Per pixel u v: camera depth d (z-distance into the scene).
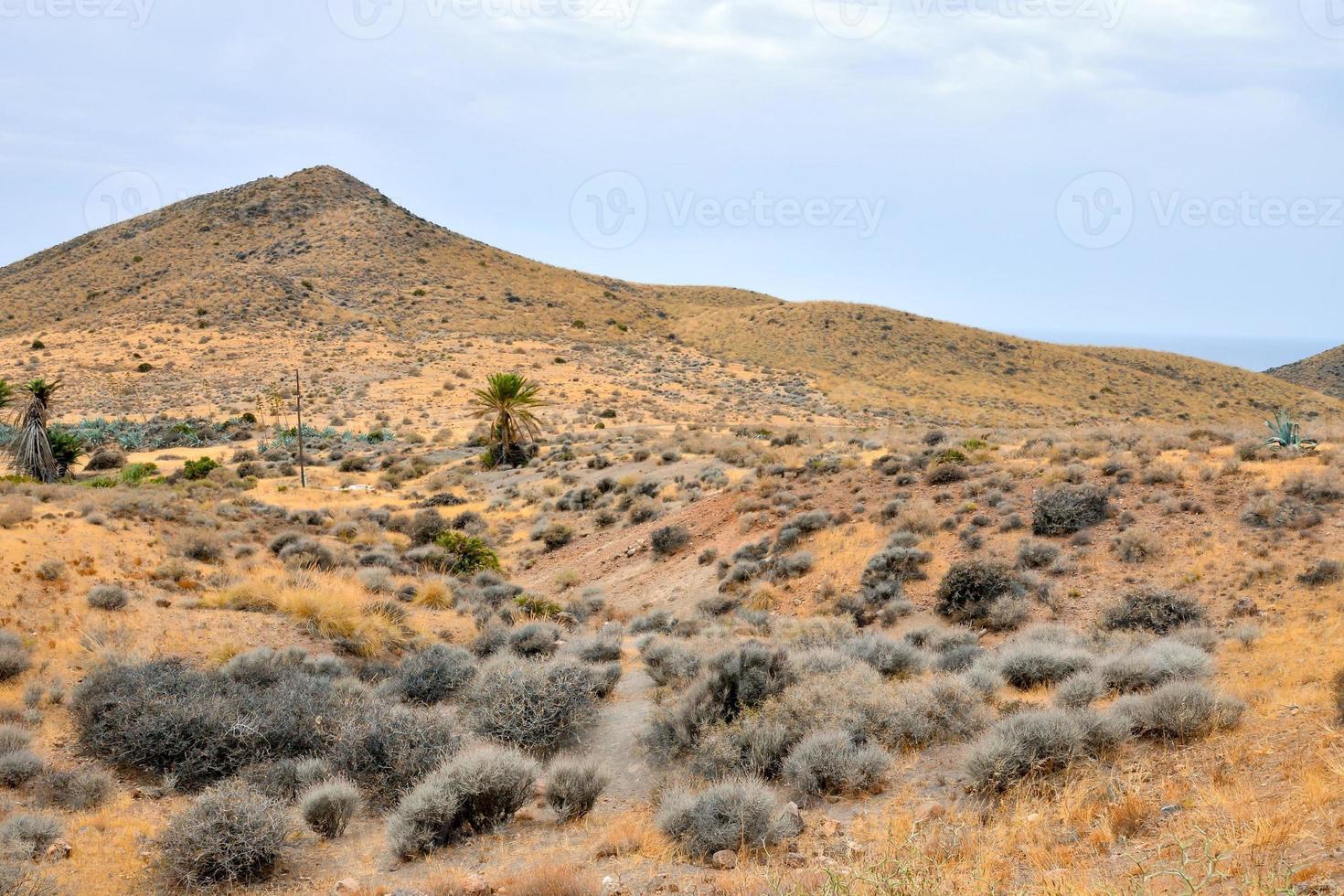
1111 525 20.52
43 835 9.61
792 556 23.44
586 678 14.15
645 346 133.12
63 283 141.38
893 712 10.91
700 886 7.37
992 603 18.22
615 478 41.50
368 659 17.64
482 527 37.41
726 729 11.23
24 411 45.16
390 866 9.16
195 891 8.74
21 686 13.77
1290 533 17.75
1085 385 121.88
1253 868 5.54
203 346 110.38
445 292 145.50
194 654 16.16
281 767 11.51
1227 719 9.02
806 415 87.31
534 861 8.60
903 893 6.00
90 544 20.56
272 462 60.81
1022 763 8.69
